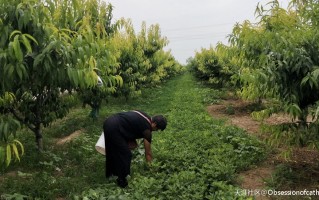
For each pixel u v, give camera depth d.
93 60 4.38
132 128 5.45
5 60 3.50
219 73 17.17
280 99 5.28
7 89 4.22
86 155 6.70
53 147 7.28
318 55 4.93
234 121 10.66
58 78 4.11
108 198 4.20
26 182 5.06
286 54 4.79
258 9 5.41
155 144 7.20
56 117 7.06
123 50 12.01
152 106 13.81
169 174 5.50
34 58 3.88
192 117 10.48
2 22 3.75
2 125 3.74
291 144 5.56
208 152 6.66
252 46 5.63
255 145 7.18
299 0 5.38
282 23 5.23
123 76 12.04
